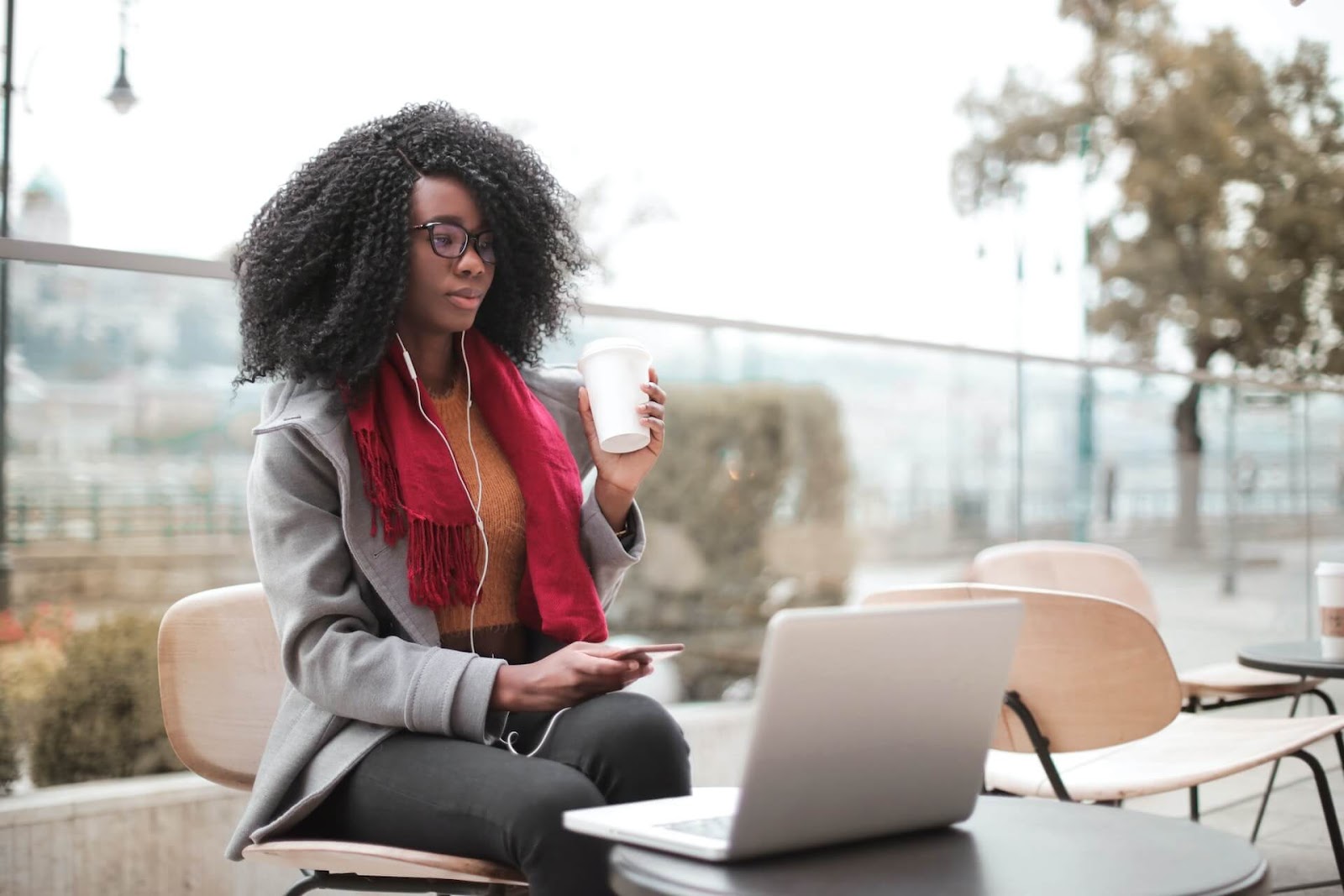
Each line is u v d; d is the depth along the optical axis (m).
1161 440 4.52
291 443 1.52
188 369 4.37
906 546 10.15
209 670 1.68
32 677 2.89
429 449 1.56
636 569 9.91
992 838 1.09
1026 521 4.20
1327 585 2.31
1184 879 0.94
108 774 2.92
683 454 10.20
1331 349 16.19
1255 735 2.18
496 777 1.30
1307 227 16.16
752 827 0.97
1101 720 1.90
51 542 3.98
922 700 1.05
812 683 0.96
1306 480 4.85
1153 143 16.67
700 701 9.66
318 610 1.46
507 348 1.87
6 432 3.70
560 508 1.64
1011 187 9.65
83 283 3.15
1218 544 4.61
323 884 1.48
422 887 1.44
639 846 1.04
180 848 2.46
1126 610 1.85
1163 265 16.59
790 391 10.41
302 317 1.61
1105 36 16.81
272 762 1.47
